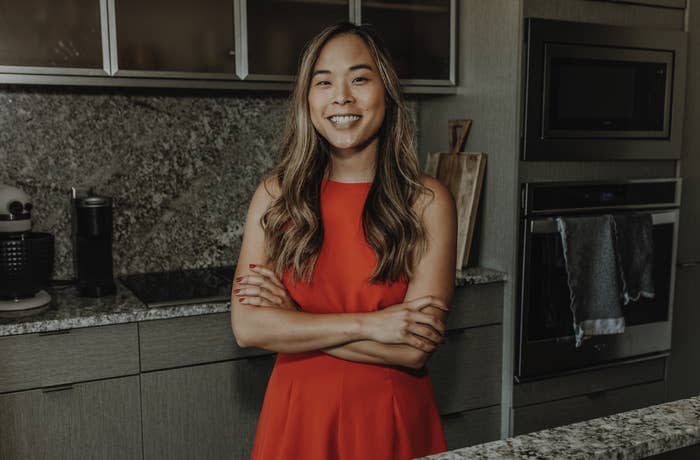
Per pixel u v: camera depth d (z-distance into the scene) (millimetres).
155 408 2178
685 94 2869
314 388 1424
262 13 2430
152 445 2188
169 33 2309
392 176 1446
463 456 816
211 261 2828
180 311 2168
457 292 2562
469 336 2609
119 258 2664
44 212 2529
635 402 2949
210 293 2320
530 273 2605
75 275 2424
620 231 2682
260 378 2326
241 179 2840
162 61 2311
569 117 2602
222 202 2816
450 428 2625
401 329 1346
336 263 1449
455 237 1483
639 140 2768
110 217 2283
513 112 2525
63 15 2176
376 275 1407
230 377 2279
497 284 2631
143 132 2645
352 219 1447
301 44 2508
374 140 1460
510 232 2586
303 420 1437
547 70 2529
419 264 1445
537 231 2574
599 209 2705
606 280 2643
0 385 1974
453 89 2809
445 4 2732
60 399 2049
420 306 1379
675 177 2918
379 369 1420
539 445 845
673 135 2840
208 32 2363
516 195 2551
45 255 2172
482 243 2734
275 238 1472
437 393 2582
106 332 2088
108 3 2213
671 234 2900
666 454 885
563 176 2652
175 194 2729
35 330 1988
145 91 2627
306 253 1429
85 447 2098
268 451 1469
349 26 1438
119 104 2596
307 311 1487
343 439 1407
